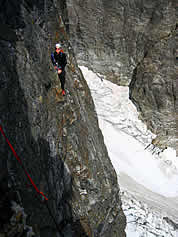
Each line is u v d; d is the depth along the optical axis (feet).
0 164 10.23
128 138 74.28
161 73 76.38
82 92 33.40
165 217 50.52
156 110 77.87
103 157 33.35
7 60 12.91
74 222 18.92
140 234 42.86
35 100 15.84
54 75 22.06
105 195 27.96
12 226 9.45
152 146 76.48
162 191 65.46
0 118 11.07
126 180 62.23
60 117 21.58
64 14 46.42
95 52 77.92
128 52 79.05
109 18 72.28
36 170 14.07
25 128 13.69
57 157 18.67
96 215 23.82
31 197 12.50
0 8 13.42
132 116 80.59
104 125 74.54
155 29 76.02
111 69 81.15
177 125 76.74
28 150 13.60
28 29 16.65
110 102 79.87
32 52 16.96
